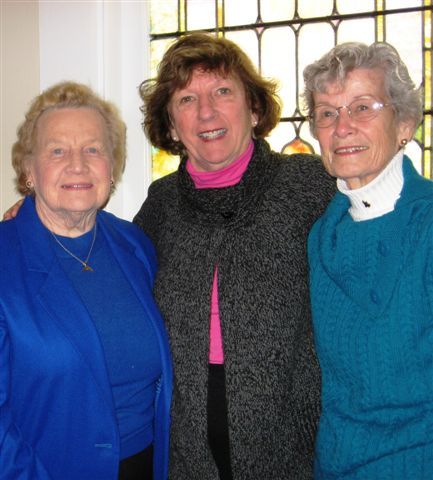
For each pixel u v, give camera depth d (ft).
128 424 4.47
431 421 3.43
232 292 4.43
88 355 4.15
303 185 4.68
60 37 6.40
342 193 4.06
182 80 4.62
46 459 4.15
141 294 4.63
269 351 4.33
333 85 3.68
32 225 4.46
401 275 3.52
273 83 4.99
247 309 4.38
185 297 4.61
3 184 6.46
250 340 4.34
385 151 3.67
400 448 3.48
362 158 3.66
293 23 6.40
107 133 4.58
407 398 3.49
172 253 4.84
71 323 4.16
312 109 3.95
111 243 4.84
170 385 4.63
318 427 4.24
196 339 4.51
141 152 6.77
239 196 4.60
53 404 4.14
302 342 4.48
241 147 4.75
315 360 4.50
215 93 4.68
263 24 6.50
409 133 3.78
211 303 4.53
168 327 4.65
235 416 4.33
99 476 4.20
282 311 4.36
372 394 3.60
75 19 6.36
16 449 3.97
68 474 4.18
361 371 3.64
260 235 4.51
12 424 4.05
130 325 4.50
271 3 6.47
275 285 4.39
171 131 5.10
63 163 4.29
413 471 3.43
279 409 4.34
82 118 4.42
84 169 4.32
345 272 3.80
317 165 4.80
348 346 3.71
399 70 3.65
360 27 6.19
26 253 4.31
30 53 6.45
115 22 6.59
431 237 3.44
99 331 4.37
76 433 4.17
